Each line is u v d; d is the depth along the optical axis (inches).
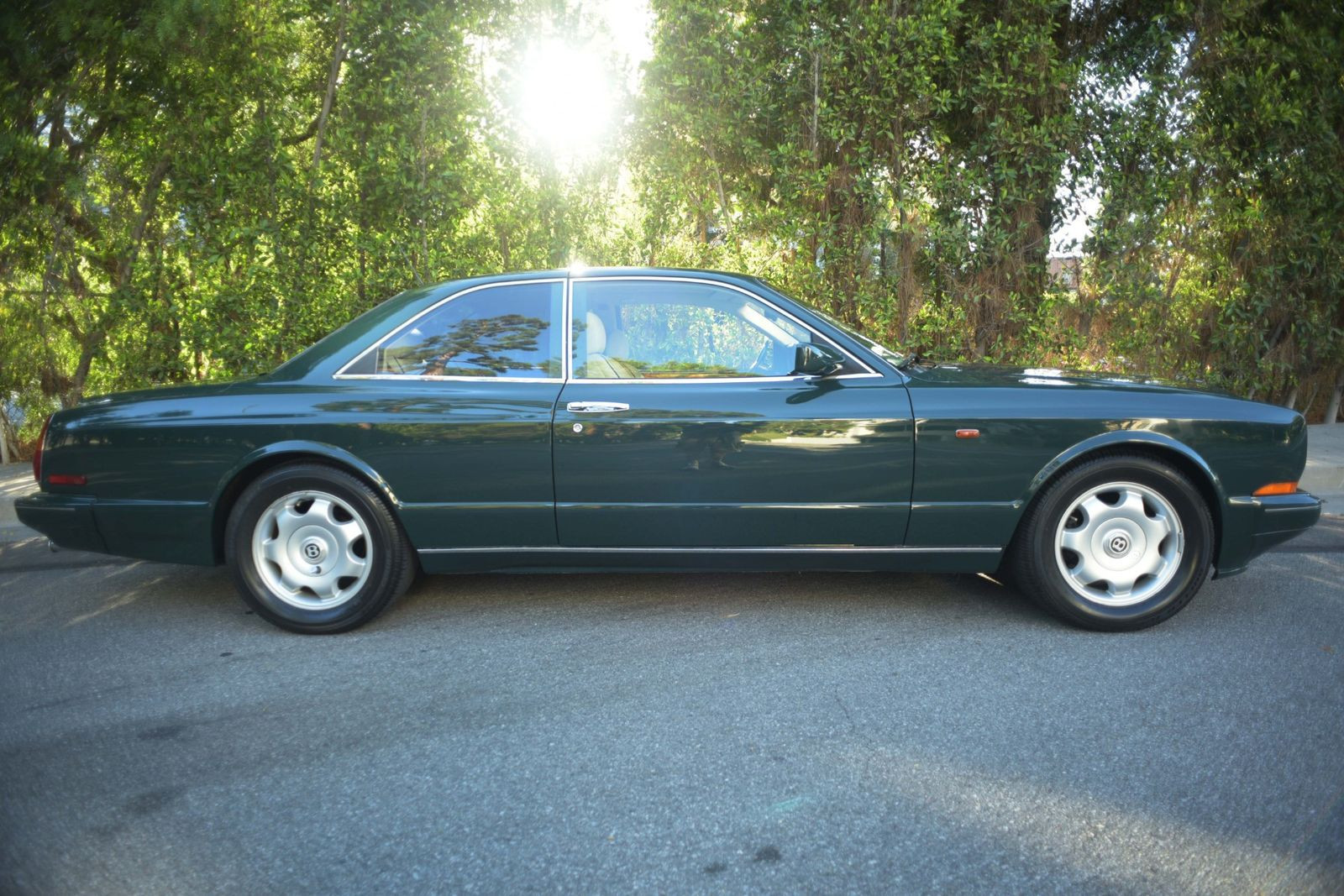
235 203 275.0
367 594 150.0
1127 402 145.2
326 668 136.3
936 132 293.3
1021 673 130.5
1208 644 141.3
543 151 287.9
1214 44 300.5
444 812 95.2
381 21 272.2
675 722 116.0
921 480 144.8
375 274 278.1
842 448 144.5
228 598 172.4
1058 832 89.9
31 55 235.3
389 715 119.0
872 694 123.6
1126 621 145.7
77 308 280.5
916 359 159.9
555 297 153.9
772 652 139.5
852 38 285.1
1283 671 130.1
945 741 109.7
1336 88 312.7
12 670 136.6
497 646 144.2
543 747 109.7
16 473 276.2
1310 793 96.5
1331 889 80.5
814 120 290.2
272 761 106.7
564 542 149.9
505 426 146.3
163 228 288.5
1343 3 308.3
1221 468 144.9
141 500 151.3
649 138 300.7
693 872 84.4
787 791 98.6
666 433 145.1
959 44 310.2
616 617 156.8
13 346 270.7
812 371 145.1
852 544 148.0
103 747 110.7
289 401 149.7
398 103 274.5
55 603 170.4
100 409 154.6
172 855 87.8
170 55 253.6
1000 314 307.1
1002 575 167.3
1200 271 321.4
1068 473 145.1
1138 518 146.6
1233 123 307.3
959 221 296.4
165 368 281.7
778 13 297.9
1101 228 302.8
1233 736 109.7
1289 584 172.6
